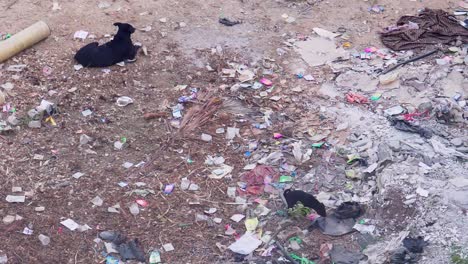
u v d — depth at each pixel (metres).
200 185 7.20
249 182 7.23
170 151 7.59
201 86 8.48
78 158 7.48
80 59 8.71
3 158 7.43
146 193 7.09
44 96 8.26
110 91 8.38
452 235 6.51
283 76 8.66
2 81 8.45
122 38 8.75
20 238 6.62
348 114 8.04
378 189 7.02
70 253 6.52
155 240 6.68
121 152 7.57
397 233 6.62
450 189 6.86
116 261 6.46
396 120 7.86
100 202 6.99
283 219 6.83
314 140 7.71
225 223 6.84
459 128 7.82
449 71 8.63
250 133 7.82
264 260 6.48
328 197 7.02
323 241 6.64
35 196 7.03
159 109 8.12
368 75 8.61
